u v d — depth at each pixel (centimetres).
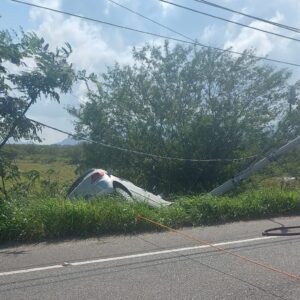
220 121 1755
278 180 1883
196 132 1736
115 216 893
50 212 853
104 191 1071
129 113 1780
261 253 738
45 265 659
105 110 1777
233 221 1034
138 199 1077
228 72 1780
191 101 1781
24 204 920
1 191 1088
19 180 1129
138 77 1778
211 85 1794
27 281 590
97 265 661
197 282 590
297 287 579
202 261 688
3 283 582
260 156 1748
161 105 1759
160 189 1783
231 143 1784
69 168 1728
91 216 873
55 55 1102
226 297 539
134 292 552
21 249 752
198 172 1777
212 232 902
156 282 588
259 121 1802
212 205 1038
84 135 1789
